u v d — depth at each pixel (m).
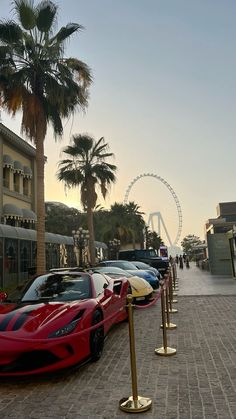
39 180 17.20
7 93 17.06
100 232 63.72
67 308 5.99
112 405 4.52
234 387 4.93
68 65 18.00
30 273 19.75
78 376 5.62
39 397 4.84
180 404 4.45
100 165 30.92
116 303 8.13
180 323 9.43
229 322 9.28
